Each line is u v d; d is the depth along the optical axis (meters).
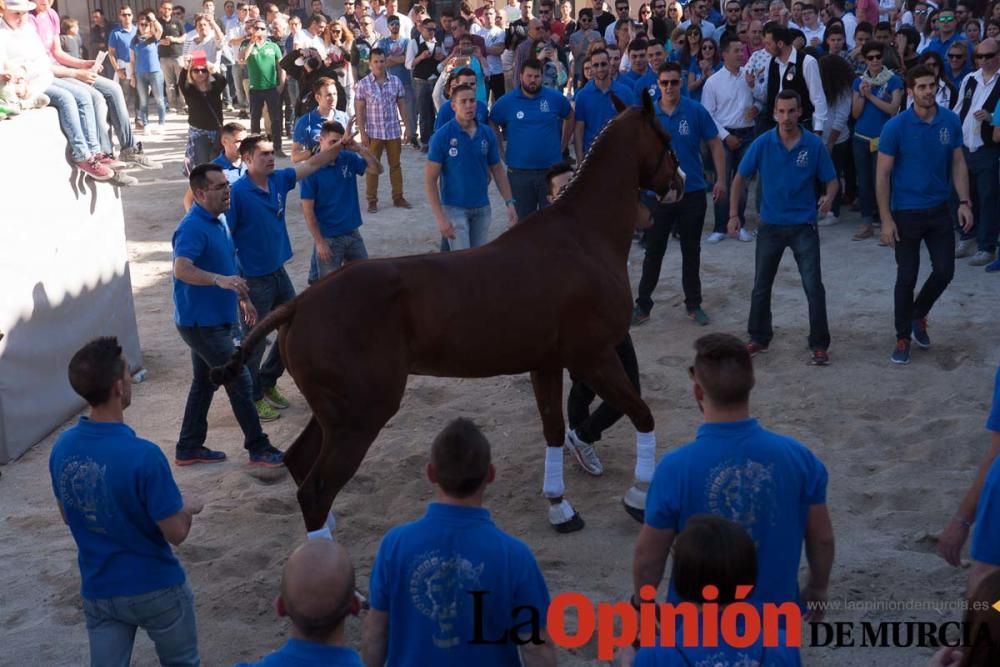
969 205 8.38
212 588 5.63
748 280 10.83
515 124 10.35
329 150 8.29
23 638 5.20
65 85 8.07
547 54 16.95
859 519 6.16
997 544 3.31
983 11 16.11
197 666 4.16
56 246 7.83
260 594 5.54
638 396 6.04
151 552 3.93
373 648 3.35
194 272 6.64
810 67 11.96
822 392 8.08
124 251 8.77
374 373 5.34
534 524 6.26
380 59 13.92
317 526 5.40
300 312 5.39
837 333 9.33
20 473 7.20
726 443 3.50
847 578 5.47
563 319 5.75
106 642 3.97
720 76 12.41
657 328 9.71
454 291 5.49
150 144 19.44
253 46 17.42
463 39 16.48
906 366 8.52
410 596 3.25
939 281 8.52
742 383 3.48
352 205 9.05
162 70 22.14
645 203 9.39
